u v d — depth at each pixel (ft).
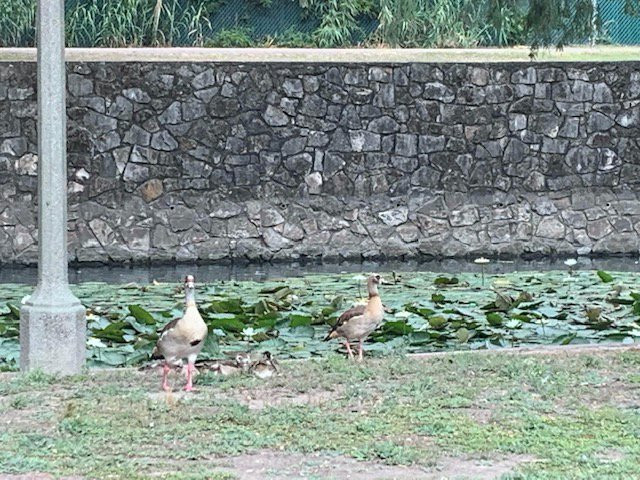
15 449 23.47
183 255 63.21
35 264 61.98
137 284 52.49
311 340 37.78
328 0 81.15
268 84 63.98
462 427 25.13
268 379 29.71
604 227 66.44
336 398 27.84
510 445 23.89
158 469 22.35
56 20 31.01
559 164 66.18
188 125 63.36
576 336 38.17
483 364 31.30
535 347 34.83
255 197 63.93
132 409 26.37
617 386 29.09
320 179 64.39
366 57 73.10
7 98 61.93
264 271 60.18
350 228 64.54
